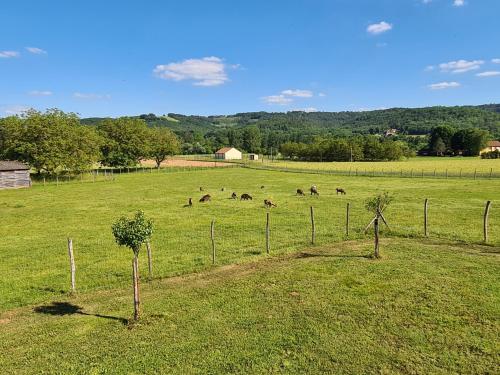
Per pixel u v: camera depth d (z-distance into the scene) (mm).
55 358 10680
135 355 10680
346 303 13609
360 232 24984
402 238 23359
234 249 21922
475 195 42812
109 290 16219
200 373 9766
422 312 12711
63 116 78812
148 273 18203
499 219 28781
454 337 11133
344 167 100688
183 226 29078
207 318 12859
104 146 93375
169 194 50125
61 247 23641
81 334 12102
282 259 19641
